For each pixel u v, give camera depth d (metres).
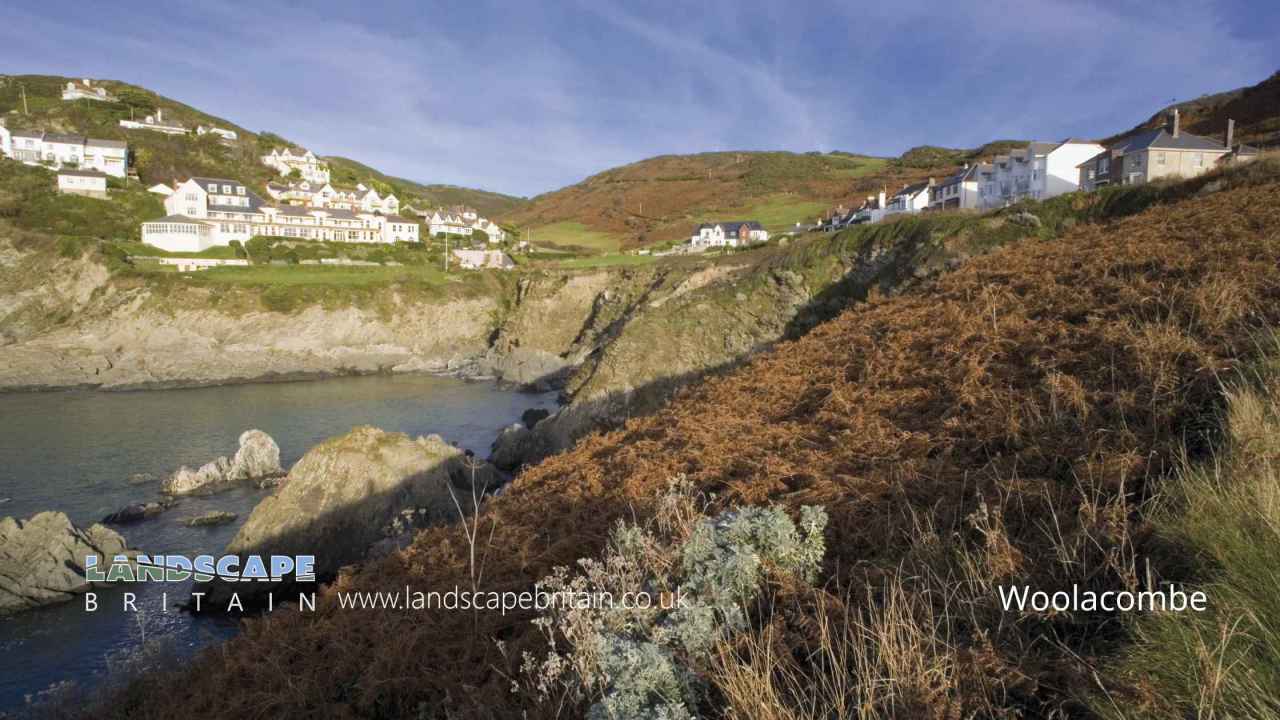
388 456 19.31
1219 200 14.06
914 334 10.49
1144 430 5.41
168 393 43.09
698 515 5.60
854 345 11.50
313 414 37.00
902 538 4.84
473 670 4.77
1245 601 2.79
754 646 3.58
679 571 4.68
